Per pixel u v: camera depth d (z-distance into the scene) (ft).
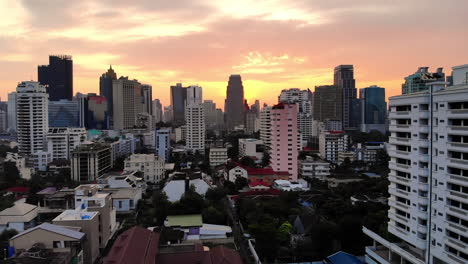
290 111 543.80
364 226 272.31
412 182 212.43
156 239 257.55
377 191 456.86
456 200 182.29
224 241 299.58
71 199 381.19
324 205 371.76
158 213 355.36
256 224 286.46
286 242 301.02
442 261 194.18
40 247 225.97
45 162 645.10
